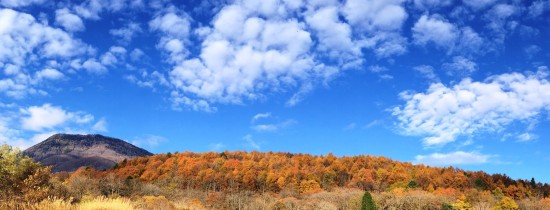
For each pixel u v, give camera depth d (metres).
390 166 185.00
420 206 117.00
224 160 186.75
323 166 186.38
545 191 156.25
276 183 156.25
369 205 98.31
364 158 195.38
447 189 143.25
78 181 53.81
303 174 162.75
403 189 139.88
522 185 151.62
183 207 28.78
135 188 99.06
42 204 18.80
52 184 24.19
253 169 167.88
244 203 113.69
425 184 155.88
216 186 152.38
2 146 22.64
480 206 120.94
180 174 166.25
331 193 130.00
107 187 81.81
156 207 25.03
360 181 162.75
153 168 178.75
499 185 154.50
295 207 111.88
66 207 18.59
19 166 22.73
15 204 18.84
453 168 173.00
